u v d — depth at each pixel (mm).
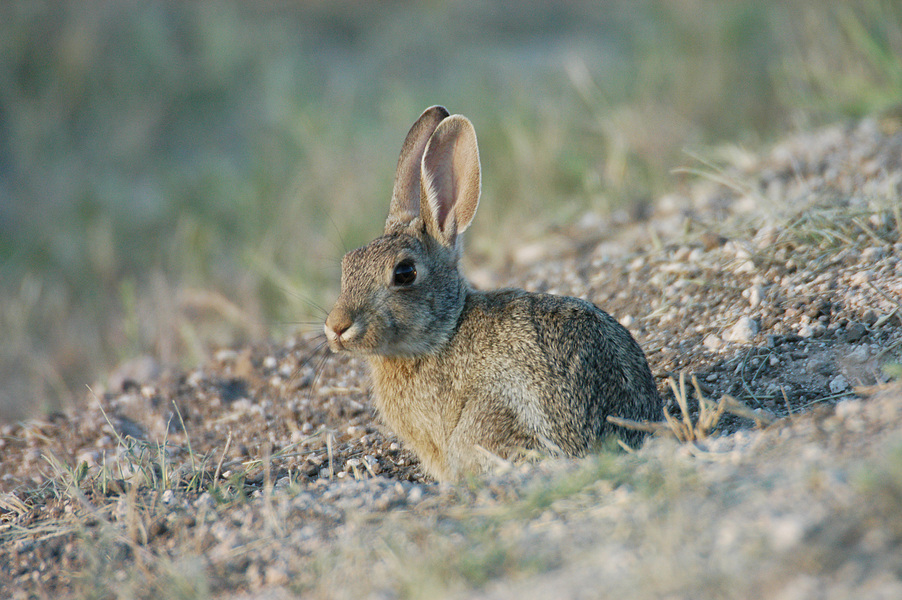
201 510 9961
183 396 14445
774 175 17031
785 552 6578
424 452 11430
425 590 7117
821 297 12180
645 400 10375
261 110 30312
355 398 13742
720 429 10727
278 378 14648
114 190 26891
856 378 10781
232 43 33000
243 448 12727
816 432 8594
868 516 6715
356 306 10883
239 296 19922
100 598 8781
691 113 23109
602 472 8688
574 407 10086
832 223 13586
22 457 13453
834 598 6008
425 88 30031
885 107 18125
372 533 8688
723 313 12969
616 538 7496
